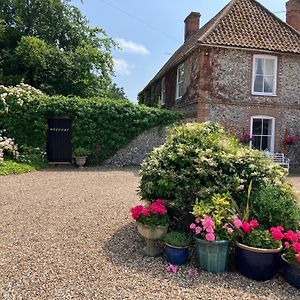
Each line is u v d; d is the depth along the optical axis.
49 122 13.50
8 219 5.43
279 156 13.99
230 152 4.60
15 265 3.70
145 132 13.85
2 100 12.57
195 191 4.37
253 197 4.23
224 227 3.72
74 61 20.81
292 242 3.55
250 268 3.59
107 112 13.35
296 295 3.28
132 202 6.72
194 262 3.96
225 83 13.80
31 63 19.05
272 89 14.46
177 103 16.80
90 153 13.29
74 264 3.78
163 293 3.19
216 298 3.15
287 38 14.81
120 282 3.38
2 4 21.00
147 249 4.15
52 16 21.28
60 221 5.37
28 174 10.72
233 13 15.28
